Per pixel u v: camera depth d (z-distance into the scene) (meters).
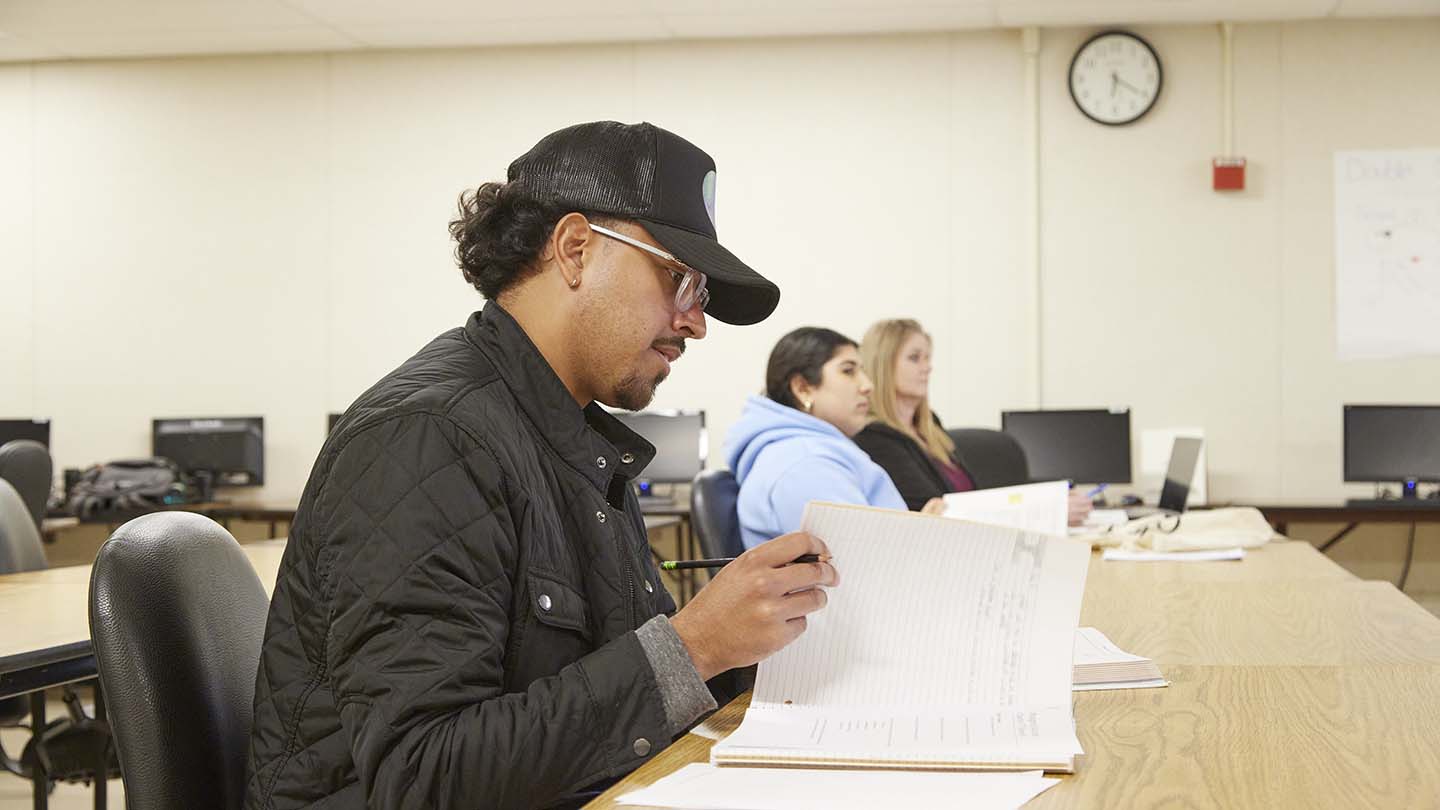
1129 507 4.73
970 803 0.82
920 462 3.17
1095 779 0.87
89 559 5.89
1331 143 5.31
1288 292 5.34
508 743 0.94
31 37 5.54
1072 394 5.43
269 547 2.74
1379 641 1.43
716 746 0.96
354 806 1.01
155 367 5.90
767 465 2.55
